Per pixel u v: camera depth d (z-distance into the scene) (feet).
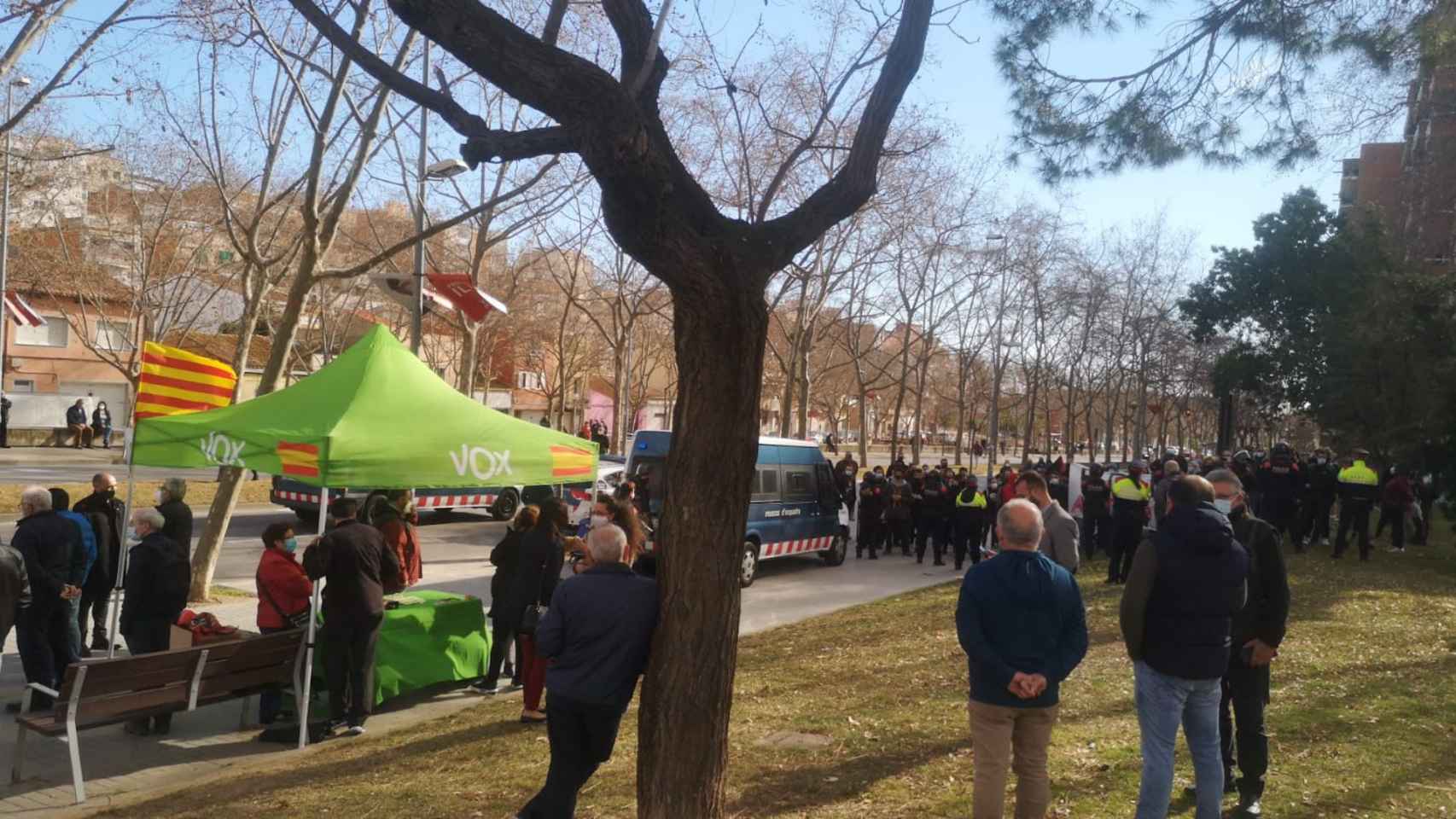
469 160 13.57
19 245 113.39
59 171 96.99
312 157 40.50
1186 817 17.87
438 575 54.24
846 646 35.55
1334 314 102.22
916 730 23.52
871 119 15.15
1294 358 121.29
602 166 12.59
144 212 108.88
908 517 66.39
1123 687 27.71
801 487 58.80
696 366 13.69
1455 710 25.08
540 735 25.13
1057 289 167.94
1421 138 65.87
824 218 14.70
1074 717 24.56
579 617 16.53
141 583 26.45
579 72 12.41
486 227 86.17
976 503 59.82
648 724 13.98
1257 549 17.22
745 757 21.59
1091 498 59.98
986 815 14.90
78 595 27.81
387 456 26.45
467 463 28.04
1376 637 35.06
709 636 13.76
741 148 73.46
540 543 27.89
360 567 26.16
